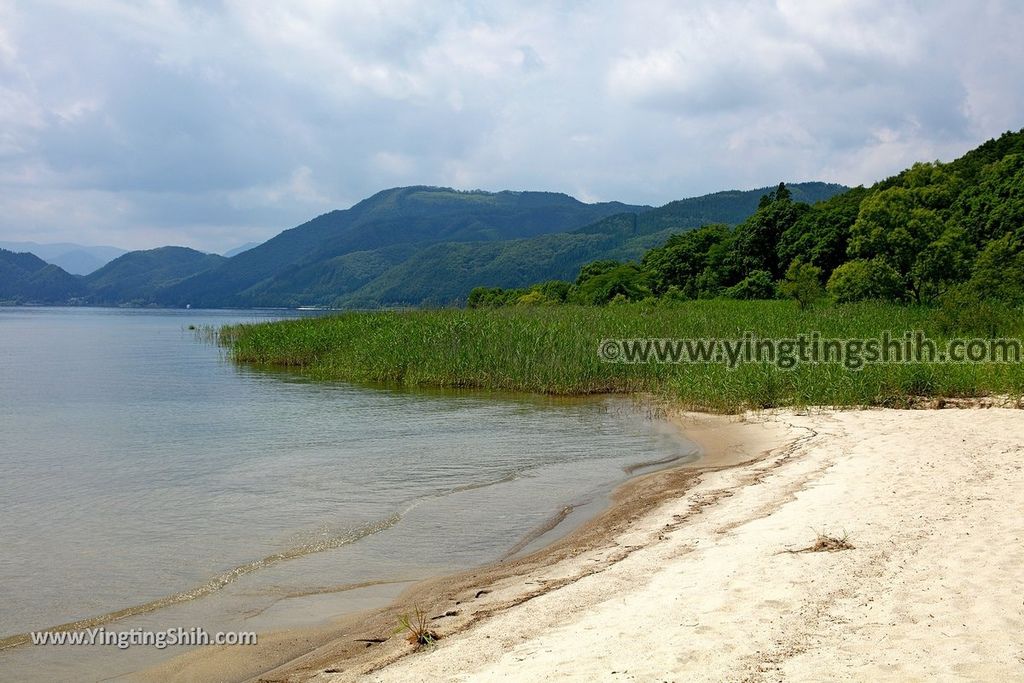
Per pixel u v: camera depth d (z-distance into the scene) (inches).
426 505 406.0
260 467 503.8
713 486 422.3
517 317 1055.0
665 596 250.8
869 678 180.7
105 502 418.9
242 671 223.6
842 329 947.3
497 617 246.5
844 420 588.4
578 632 226.1
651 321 1047.6
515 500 415.2
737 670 190.1
